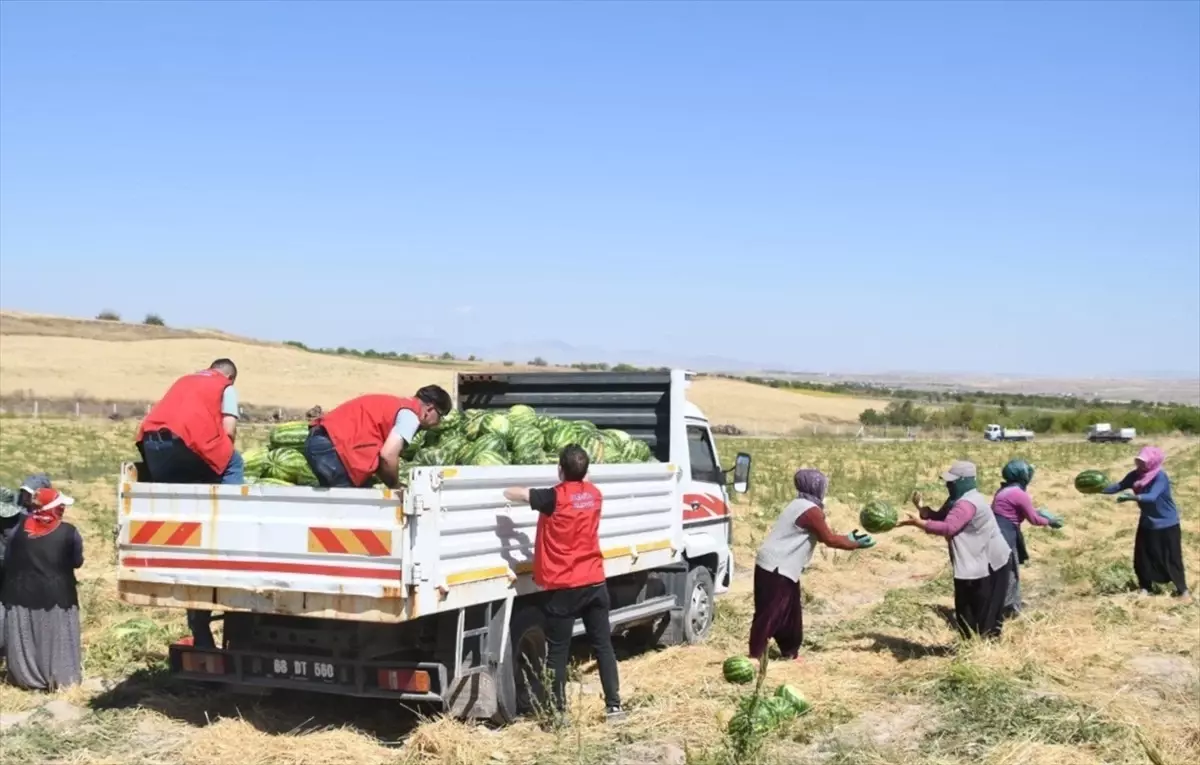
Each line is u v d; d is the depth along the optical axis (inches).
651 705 377.7
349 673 340.8
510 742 342.0
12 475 1242.6
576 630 395.9
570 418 506.6
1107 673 428.5
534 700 362.9
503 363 4948.3
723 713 360.5
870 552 824.9
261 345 4256.9
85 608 529.7
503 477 355.6
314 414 393.4
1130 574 656.4
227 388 371.6
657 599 465.7
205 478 363.9
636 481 427.2
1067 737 339.6
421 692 334.3
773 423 3831.2
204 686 405.4
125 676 421.1
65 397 2903.5
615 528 411.8
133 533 353.7
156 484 353.4
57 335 3964.1
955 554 467.5
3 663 432.8
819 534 432.5
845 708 370.0
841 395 5964.6
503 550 358.0
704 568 503.5
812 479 436.8
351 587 322.7
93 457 1517.0
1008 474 536.7
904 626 529.7
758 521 992.2
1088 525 1058.7
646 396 494.9
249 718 365.1
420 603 318.7
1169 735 345.7
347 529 324.2
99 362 3469.5
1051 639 466.0
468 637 346.3
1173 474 1790.1
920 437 3693.4
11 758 323.6
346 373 3796.8
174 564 348.5
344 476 340.2
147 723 360.5
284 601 332.8
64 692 396.2
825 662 446.3
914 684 398.6
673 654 459.8
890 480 1537.9
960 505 462.3
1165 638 492.4
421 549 319.0
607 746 337.1
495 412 433.4
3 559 408.2
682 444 484.4
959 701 375.6
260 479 375.9
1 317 4259.4
